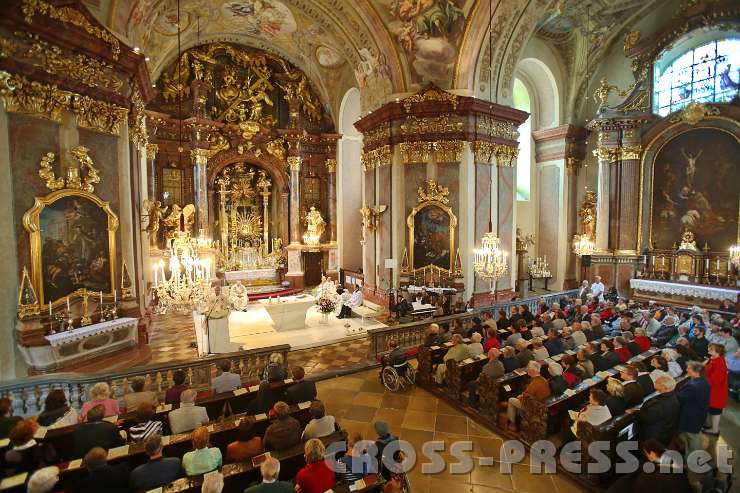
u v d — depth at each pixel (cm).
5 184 739
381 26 1410
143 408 484
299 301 1307
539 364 644
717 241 1474
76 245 833
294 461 455
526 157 1967
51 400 530
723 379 623
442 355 854
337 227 2103
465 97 1400
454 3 1332
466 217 1443
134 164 1021
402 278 1499
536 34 1727
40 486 338
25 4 719
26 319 743
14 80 735
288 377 834
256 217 2038
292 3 1474
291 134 1992
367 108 1667
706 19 1418
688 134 1530
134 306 938
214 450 426
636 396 580
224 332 1005
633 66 1659
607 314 1124
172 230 1727
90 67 845
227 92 1884
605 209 1700
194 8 1510
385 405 758
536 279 1994
